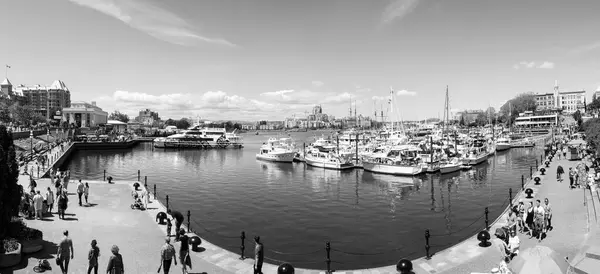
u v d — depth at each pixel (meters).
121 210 31.59
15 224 20.47
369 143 114.31
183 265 17.70
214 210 41.91
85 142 142.88
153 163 99.94
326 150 113.38
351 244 29.59
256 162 101.94
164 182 64.81
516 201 35.12
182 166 92.31
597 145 60.41
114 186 44.12
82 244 22.16
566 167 60.22
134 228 26.16
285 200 48.06
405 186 59.38
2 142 19.92
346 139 127.44
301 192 54.25
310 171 80.25
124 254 20.77
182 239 17.70
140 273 18.11
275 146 115.88
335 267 24.28
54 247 21.11
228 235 32.06
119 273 14.99
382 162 75.12
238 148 165.00
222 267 19.33
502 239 21.20
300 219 37.84
